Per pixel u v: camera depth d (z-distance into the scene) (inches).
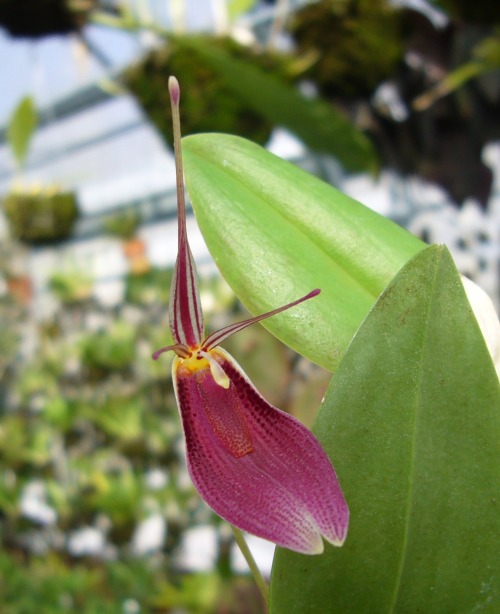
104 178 21.7
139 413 11.2
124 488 11.1
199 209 3.4
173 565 11.8
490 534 2.6
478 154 9.2
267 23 13.1
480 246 13.9
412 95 9.1
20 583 10.3
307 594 2.7
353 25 8.3
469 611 2.6
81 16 8.9
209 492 2.4
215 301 10.7
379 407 2.6
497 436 2.6
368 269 3.4
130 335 11.9
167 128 8.9
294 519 2.4
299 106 7.9
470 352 2.6
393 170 10.3
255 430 2.6
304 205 3.5
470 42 8.4
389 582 2.6
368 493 2.6
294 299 3.2
